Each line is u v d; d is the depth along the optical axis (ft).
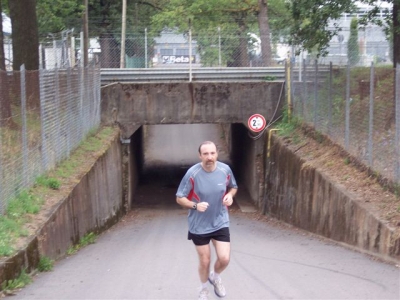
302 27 64.34
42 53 92.48
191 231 25.18
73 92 62.03
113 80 85.92
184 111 82.38
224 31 94.07
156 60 94.89
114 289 29.84
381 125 47.11
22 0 69.46
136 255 42.60
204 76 88.94
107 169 67.31
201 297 25.57
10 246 32.83
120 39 97.45
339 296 27.71
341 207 46.42
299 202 61.16
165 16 113.70
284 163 68.85
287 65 80.64
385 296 27.66
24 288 30.68
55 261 40.45
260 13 109.81
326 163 56.08
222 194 24.71
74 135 62.28
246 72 88.38
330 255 40.47
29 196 42.96
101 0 134.82
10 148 40.27
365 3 59.41
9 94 40.55
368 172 48.26
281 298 27.35
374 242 39.06
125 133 82.28
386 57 91.15
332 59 87.35
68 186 48.98
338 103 59.11
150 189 100.37
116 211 72.79
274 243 49.62
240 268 35.88
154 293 28.68
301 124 72.95
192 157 124.36
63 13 111.45
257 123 80.53
